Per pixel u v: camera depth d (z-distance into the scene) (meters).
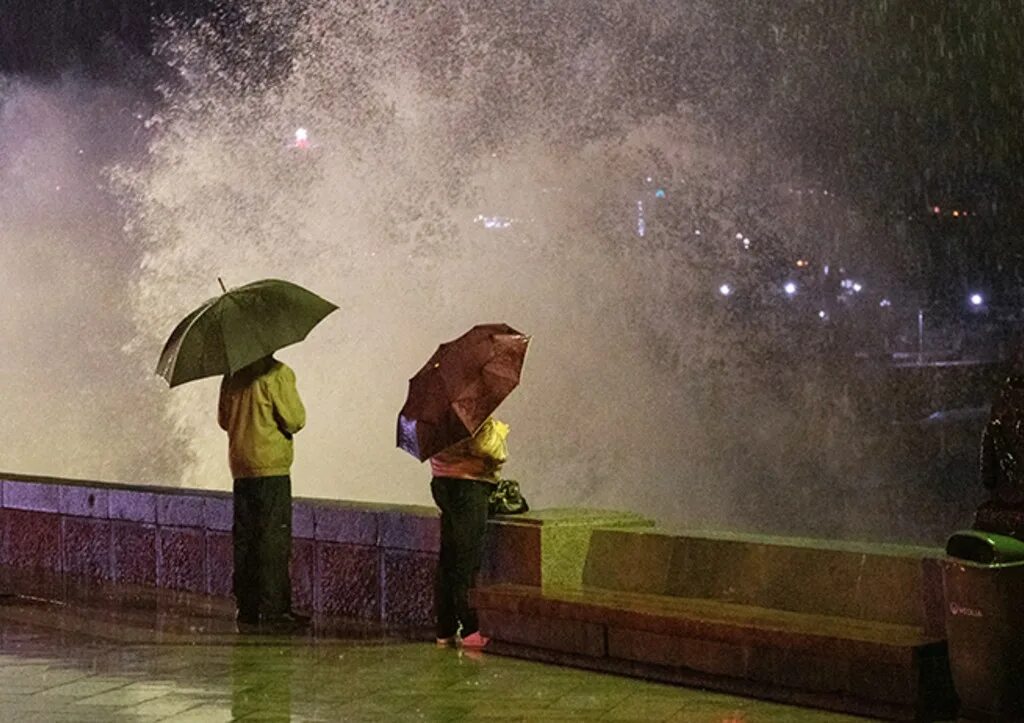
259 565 9.77
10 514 13.36
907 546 7.75
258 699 7.60
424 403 8.63
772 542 8.12
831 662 7.05
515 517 9.11
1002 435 6.65
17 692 7.82
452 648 8.95
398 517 9.95
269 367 9.73
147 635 9.62
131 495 12.12
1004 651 6.43
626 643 8.00
